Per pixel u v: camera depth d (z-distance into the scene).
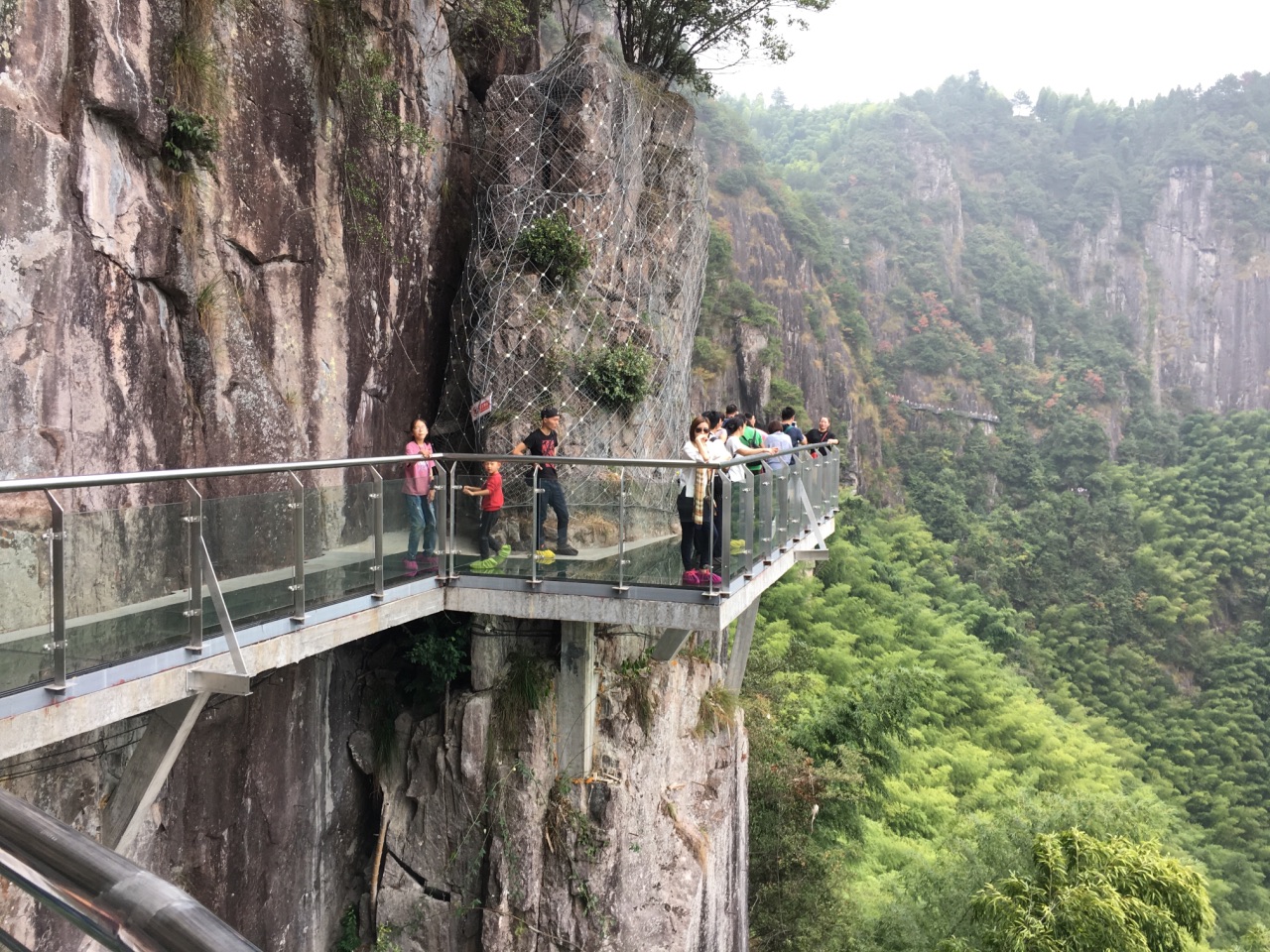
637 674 10.55
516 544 8.72
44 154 6.69
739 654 15.38
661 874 10.40
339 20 10.28
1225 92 161.38
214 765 8.31
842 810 20.38
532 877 9.42
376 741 10.20
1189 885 11.41
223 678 5.68
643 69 14.62
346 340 10.77
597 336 12.10
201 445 8.39
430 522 8.65
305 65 9.89
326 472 10.23
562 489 8.62
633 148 13.25
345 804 10.17
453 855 9.59
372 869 10.16
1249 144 151.38
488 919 9.37
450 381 12.43
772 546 10.16
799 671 32.88
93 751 6.86
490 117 12.59
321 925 9.76
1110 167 153.00
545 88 12.41
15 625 4.73
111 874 1.15
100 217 7.21
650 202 13.78
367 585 7.73
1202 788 56.56
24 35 6.58
